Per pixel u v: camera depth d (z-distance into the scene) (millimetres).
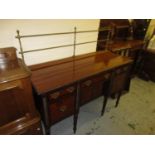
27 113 1092
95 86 1568
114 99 2291
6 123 1034
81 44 1806
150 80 2949
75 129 1626
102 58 1750
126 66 1729
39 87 1085
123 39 2574
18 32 1178
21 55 1322
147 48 2834
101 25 2010
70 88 1243
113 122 1838
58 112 1302
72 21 1553
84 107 2076
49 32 1428
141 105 2197
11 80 864
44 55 1524
